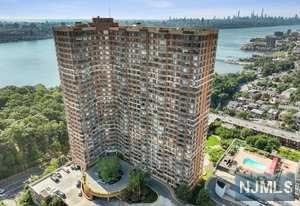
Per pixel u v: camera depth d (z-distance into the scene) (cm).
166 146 12212
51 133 17338
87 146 13538
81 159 13925
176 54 10144
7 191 14088
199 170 13175
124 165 14362
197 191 12700
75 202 12312
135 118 12975
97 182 13012
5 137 15375
